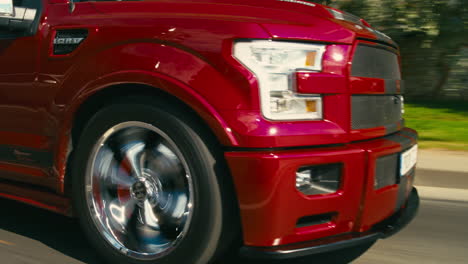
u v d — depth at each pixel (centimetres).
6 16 286
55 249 313
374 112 278
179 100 251
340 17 278
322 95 247
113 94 273
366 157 254
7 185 325
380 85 280
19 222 360
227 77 235
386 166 272
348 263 301
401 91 319
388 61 301
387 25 809
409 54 962
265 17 247
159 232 269
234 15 248
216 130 236
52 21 291
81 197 281
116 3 277
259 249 240
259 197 233
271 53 237
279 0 275
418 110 852
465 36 897
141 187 275
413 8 807
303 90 239
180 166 260
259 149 232
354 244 254
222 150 244
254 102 233
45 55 289
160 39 250
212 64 238
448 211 419
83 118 288
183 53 244
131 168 279
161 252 261
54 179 294
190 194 249
